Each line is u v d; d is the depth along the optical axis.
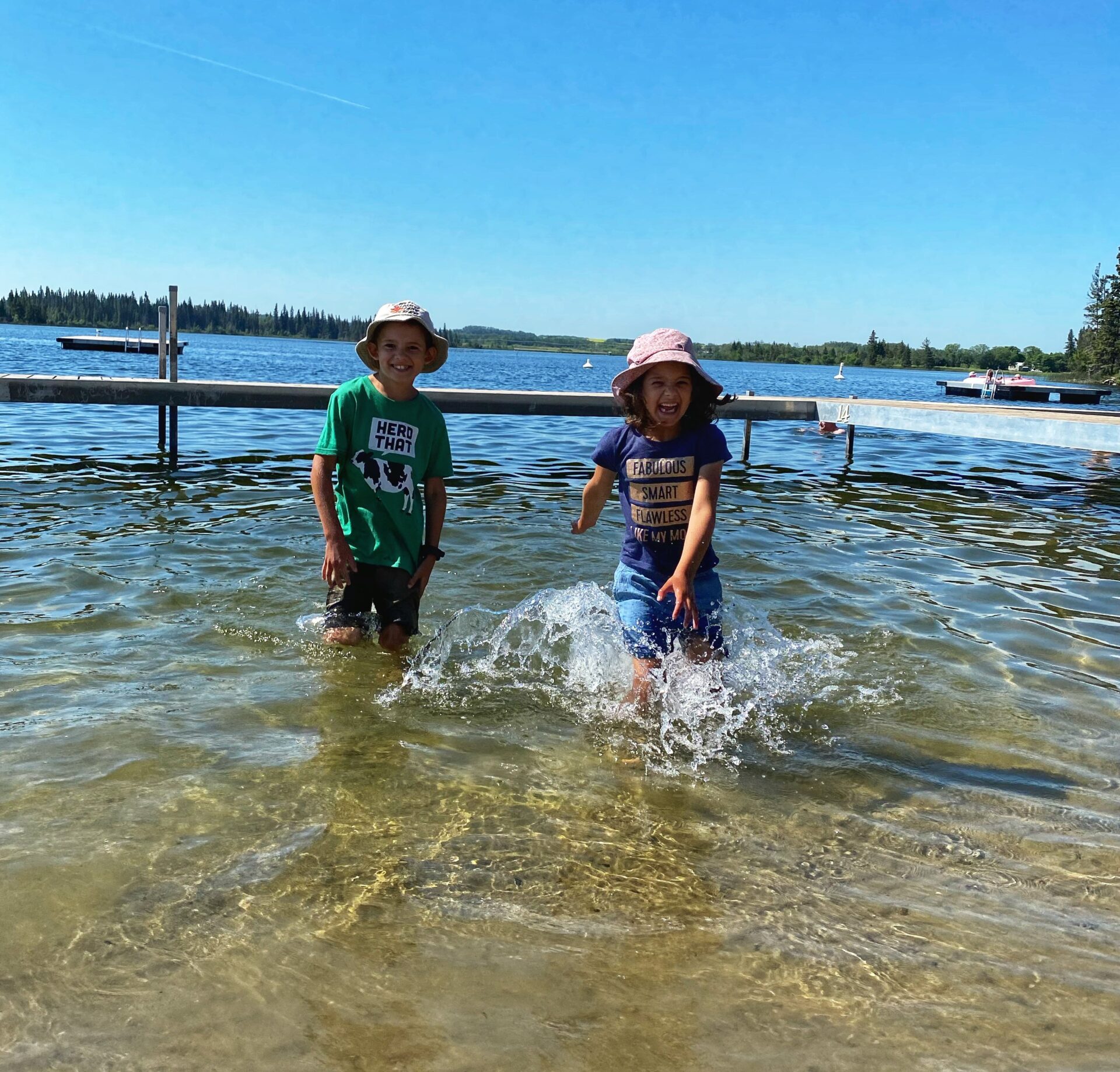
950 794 2.79
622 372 3.29
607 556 5.68
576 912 2.11
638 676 3.38
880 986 1.89
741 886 2.26
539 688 3.56
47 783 2.58
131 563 5.03
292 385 10.38
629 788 2.77
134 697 3.25
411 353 3.66
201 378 28.86
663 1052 1.67
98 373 26.34
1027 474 10.80
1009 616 4.66
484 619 4.36
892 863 2.39
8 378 9.36
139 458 9.41
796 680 3.69
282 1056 1.62
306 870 2.22
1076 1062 1.67
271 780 2.68
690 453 3.31
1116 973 1.96
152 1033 1.66
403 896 2.14
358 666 3.68
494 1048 1.66
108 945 1.90
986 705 3.49
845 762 2.99
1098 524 7.50
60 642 3.78
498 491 8.20
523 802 2.64
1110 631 4.45
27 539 5.50
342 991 1.80
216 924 1.99
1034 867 2.39
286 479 8.38
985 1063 1.66
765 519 7.15
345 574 3.60
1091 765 3.01
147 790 2.57
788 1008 1.81
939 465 11.47
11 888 2.07
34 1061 1.58
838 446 13.37
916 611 4.67
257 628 4.06
